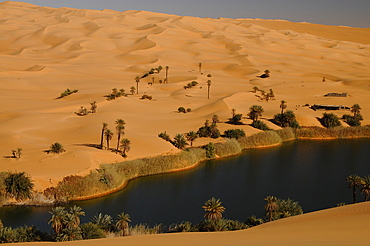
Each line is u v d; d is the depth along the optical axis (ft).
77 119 266.36
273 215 134.72
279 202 146.61
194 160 219.00
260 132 269.85
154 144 221.05
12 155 189.26
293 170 211.82
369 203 83.76
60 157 185.88
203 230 123.24
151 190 179.32
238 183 190.60
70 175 169.99
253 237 61.46
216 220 125.70
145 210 155.74
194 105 343.46
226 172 207.72
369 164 223.51
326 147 261.44
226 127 273.54
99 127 246.06
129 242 63.77
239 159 232.12
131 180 192.03
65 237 108.68
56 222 112.57
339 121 299.79
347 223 64.49
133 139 224.74
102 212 152.56
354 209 80.48
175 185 186.70
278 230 68.64
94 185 170.71
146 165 200.95
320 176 202.28
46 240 114.21
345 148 258.57
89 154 191.31
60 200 159.84
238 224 126.72
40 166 175.94
